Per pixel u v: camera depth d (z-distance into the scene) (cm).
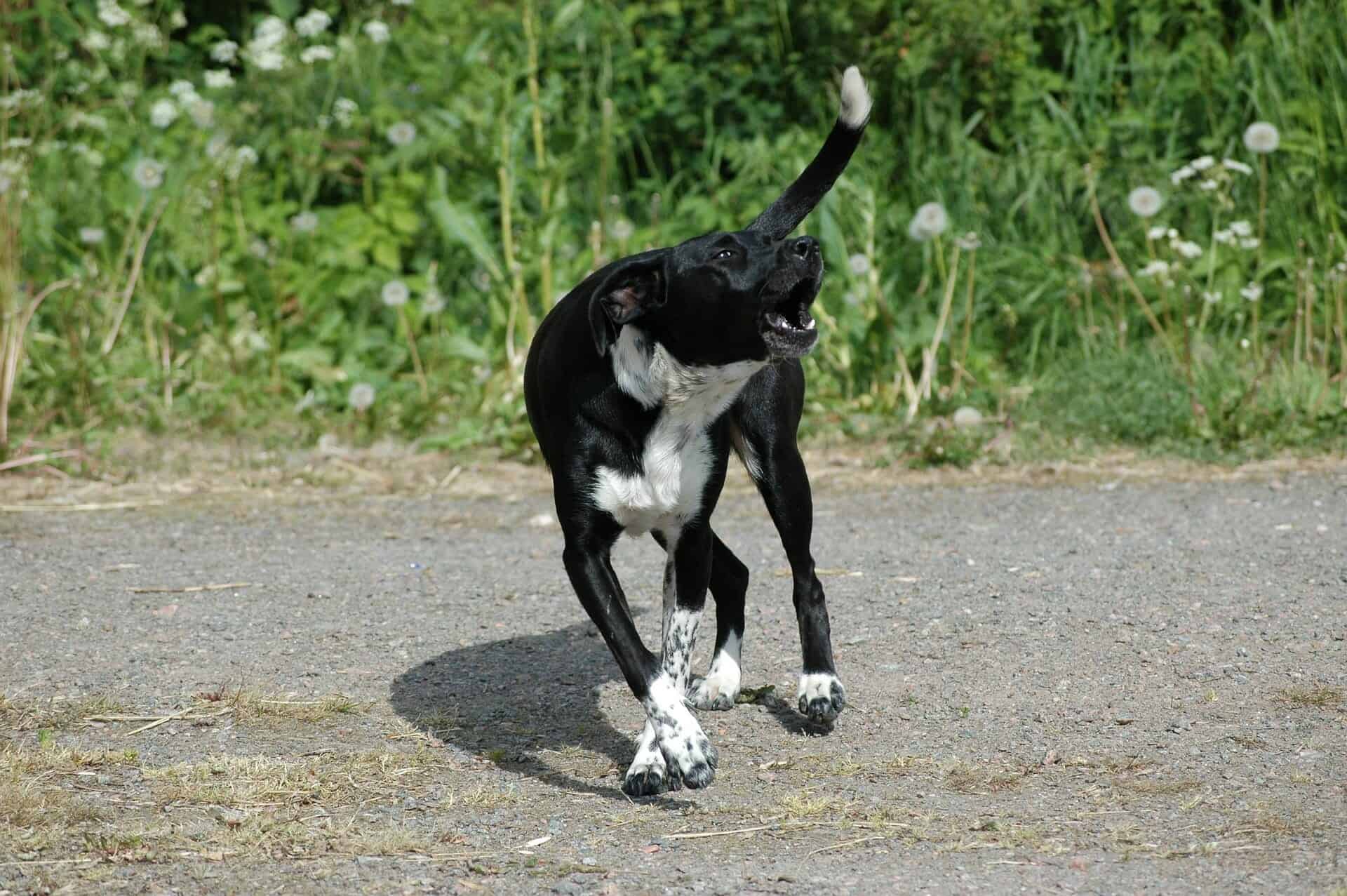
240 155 1235
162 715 556
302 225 1232
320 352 1204
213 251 1210
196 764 500
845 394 1154
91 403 1104
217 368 1192
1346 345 1124
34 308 1086
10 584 748
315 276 1245
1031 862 415
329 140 1345
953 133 1305
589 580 494
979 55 1355
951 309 1202
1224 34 1401
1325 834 429
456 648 647
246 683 596
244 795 471
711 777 477
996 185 1288
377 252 1267
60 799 463
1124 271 1141
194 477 1003
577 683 600
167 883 406
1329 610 661
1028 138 1343
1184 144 1329
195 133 1283
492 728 548
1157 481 959
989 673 595
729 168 1423
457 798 476
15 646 644
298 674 609
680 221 1303
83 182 1260
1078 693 568
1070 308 1228
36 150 1228
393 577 765
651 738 491
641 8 1416
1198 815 448
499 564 791
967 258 1230
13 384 1062
